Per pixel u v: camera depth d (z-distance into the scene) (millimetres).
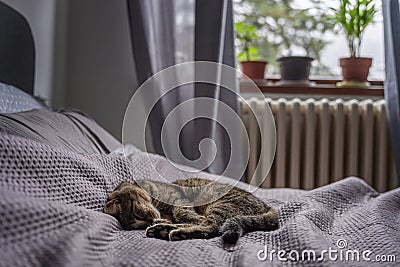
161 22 2098
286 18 2463
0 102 1280
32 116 1255
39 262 610
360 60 2238
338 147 2109
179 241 911
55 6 2102
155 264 716
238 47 2395
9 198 686
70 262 623
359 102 2197
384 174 2123
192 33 2098
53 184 920
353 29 2250
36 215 700
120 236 910
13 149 860
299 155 2133
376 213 1120
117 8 2262
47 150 966
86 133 1454
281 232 937
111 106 2268
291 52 2471
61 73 2203
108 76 2270
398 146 2047
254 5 2459
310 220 1008
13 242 629
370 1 2201
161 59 2100
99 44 2268
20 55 1702
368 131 2104
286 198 1376
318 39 2457
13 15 1648
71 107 2275
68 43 2271
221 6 1998
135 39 2088
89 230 757
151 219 1051
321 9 2418
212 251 833
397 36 2023
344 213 1199
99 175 1113
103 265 698
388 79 2070
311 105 2107
